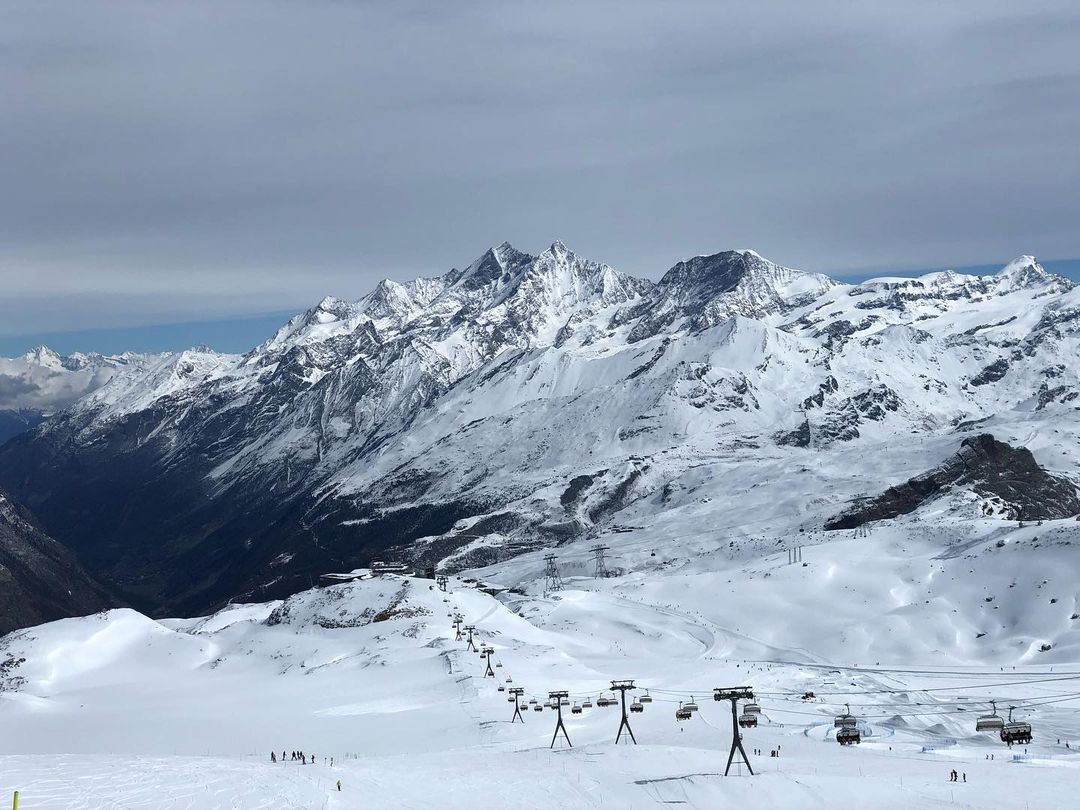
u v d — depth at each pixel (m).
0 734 198.62
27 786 98.88
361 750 158.25
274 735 176.12
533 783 114.94
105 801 94.75
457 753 141.38
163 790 100.25
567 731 161.88
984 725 135.00
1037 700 187.38
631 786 113.88
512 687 199.38
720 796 110.44
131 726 195.25
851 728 141.50
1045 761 130.00
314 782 108.38
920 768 124.25
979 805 105.94
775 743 145.25
